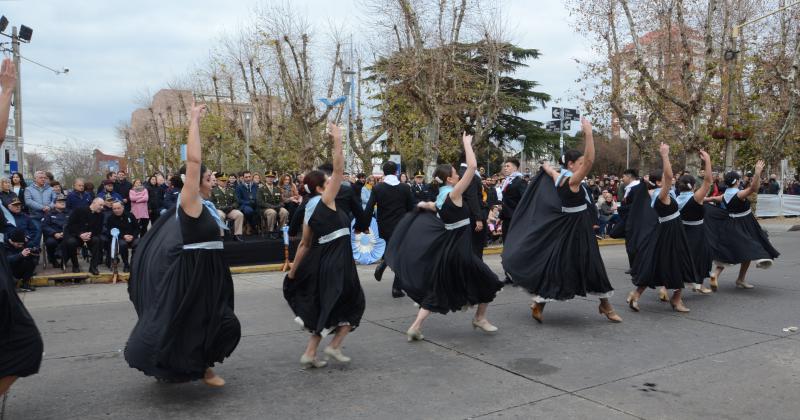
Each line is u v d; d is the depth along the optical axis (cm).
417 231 588
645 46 2303
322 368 502
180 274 405
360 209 691
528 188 674
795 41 2202
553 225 636
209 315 412
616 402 421
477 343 580
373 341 590
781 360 521
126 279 1002
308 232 480
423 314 580
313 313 483
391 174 862
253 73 2850
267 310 747
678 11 1842
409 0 2059
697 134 1827
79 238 1011
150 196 1316
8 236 870
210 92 3619
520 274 641
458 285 584
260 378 476
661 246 703
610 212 1606
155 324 398
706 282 942
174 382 401
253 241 1149
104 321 691
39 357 366
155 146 5384
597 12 2014
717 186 1667
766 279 972
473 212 813
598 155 4809
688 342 580
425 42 2116
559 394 437
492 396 434
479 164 3397
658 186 734
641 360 521
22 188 1237
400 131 2617
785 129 1992
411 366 507
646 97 1884
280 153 2748
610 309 667
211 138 3238
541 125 3400
